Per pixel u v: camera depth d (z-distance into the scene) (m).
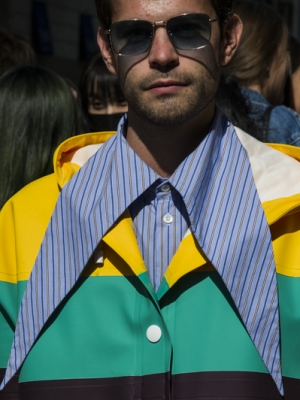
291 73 3.62
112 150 1.95
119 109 3.76
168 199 1.87
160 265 1.83
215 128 1.90
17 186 2.62
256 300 1.75
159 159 1.89
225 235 1.78
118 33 1.81
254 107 3.08
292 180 1.89
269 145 2.03
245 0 3.27
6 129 2.63
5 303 1.93
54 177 2.02
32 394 1.82
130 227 1.84
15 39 3.82
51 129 2.65
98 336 1.80
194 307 1.78
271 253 1.77
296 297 1.78
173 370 1.76
